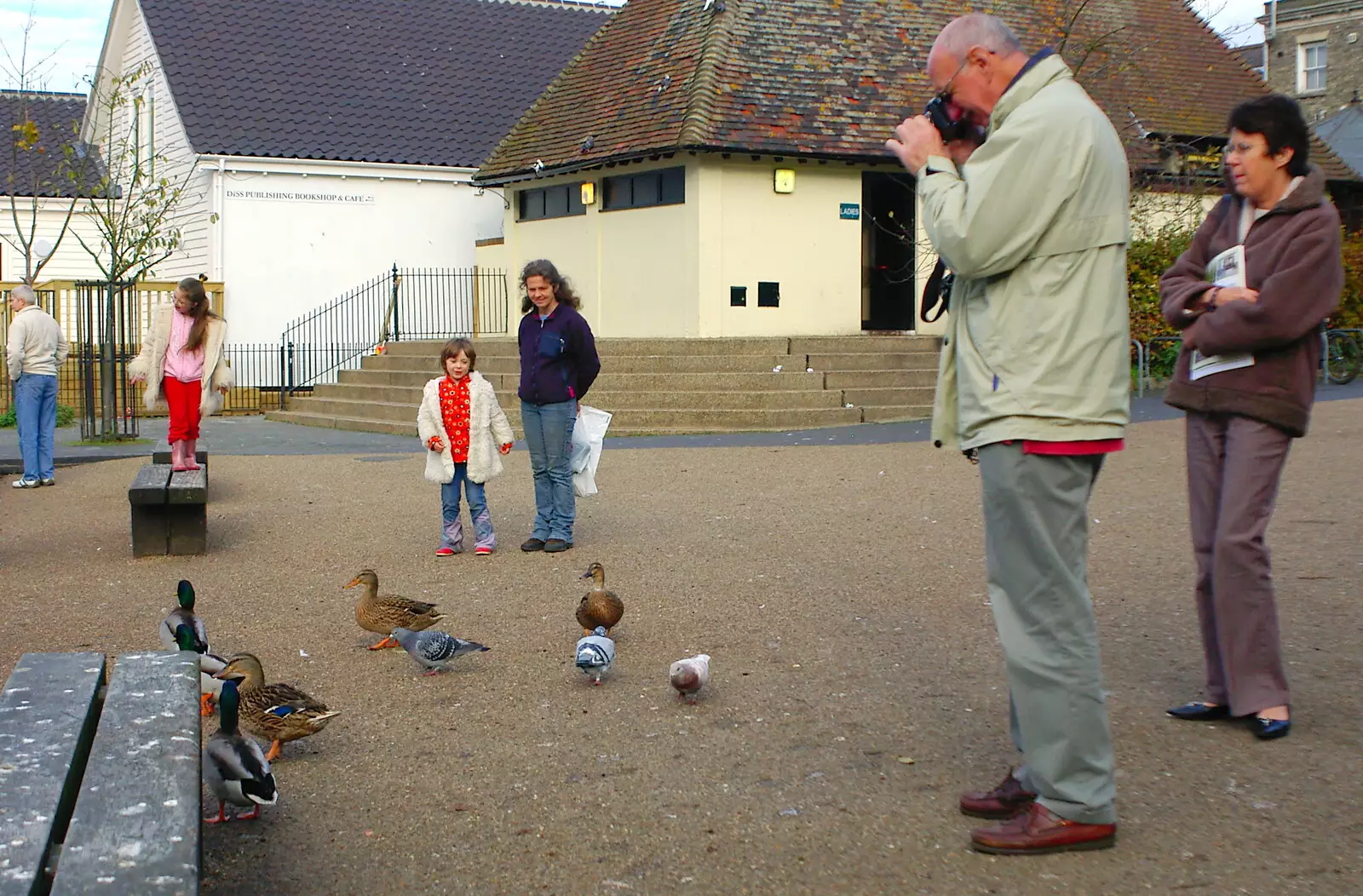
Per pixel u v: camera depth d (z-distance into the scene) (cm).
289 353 2558
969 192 412
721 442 1683
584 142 2266
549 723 584
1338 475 1155
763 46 2234
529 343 973
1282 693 533
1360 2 3994
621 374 1956
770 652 688
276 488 1338
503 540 1034
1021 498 416
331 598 843
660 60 2311
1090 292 413
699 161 2086
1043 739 429
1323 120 3553
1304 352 527
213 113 2680
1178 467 1284
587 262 2347
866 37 2300
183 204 2750
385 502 1241
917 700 600
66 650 721
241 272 2623
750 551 957
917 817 466
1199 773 496
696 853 442
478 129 2880
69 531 1112
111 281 1903
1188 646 670
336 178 2688
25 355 1373
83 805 340
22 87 2689
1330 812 458
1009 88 420
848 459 1452
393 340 2683
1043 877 414
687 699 610
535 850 448
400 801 496
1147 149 2259
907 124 442
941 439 455
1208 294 538
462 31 3153
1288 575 800
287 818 481
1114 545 930
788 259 2166
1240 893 401
